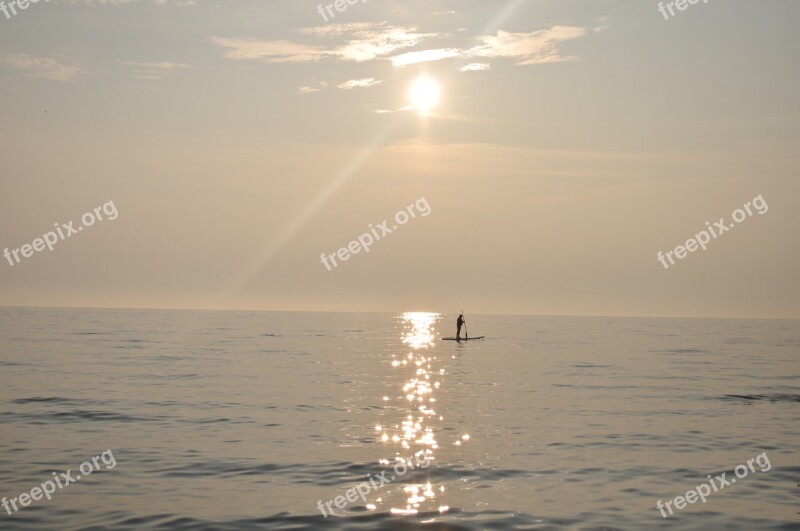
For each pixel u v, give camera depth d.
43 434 24.53
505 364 53.69
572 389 38.56
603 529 15.62
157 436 24.45
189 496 17.67
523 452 22.86
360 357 58.38
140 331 92.38
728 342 88.31
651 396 35.91
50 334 81.94
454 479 19.52
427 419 28.69
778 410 31.67
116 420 27.23
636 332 115.69
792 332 120.69
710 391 38.03
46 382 37.69
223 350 62.53
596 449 23.38
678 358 61.25
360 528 15.51
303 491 18.23
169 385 37.47
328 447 23.22
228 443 23.55
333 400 33.41
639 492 18.47
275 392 35.69
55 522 15.72
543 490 18.55
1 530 15.20
